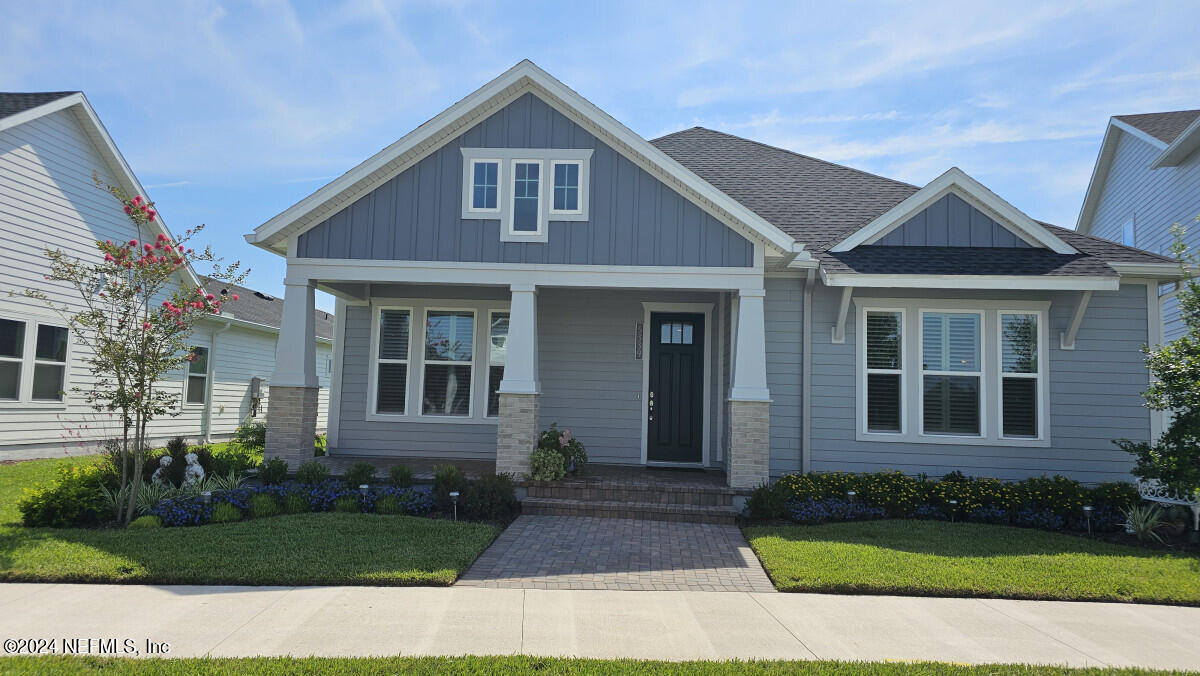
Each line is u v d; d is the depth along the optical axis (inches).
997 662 196.1
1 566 259.1
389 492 376.2
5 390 529.3
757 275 408.5
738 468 398.3
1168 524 361.4
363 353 510.9
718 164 576.4
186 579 253.1
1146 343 424.5
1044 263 418.0
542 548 315.3
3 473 473.4
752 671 183.8
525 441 409.7
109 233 630.5
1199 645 212.4
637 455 488.1
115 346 340.8
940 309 438.9
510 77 418.0
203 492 361.4
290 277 426.3
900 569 280.1
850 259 427.5
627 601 245.0
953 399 436.1
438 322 511.8
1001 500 382.3
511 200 423.2
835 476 407.8
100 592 242.2
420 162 430.0
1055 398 429.4
